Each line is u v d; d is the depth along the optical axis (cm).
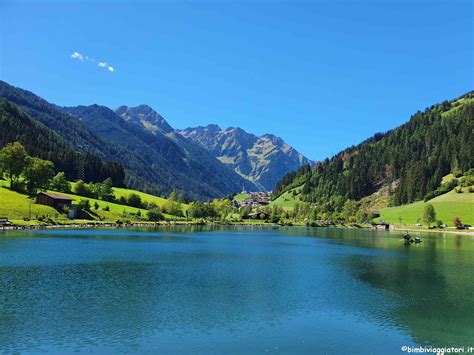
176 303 4500
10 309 4109
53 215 16750
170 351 3173
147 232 15225
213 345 3312
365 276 6400
